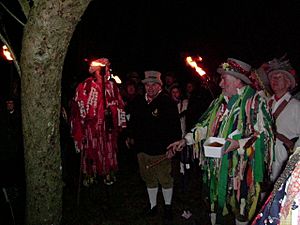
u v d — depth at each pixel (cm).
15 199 462
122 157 759
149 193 483
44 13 212
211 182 366
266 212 158
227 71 354
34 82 226
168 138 461
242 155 346
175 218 479
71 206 520
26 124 237
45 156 241
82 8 214
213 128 364
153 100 463
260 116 343
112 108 554
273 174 400
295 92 446
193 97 599
